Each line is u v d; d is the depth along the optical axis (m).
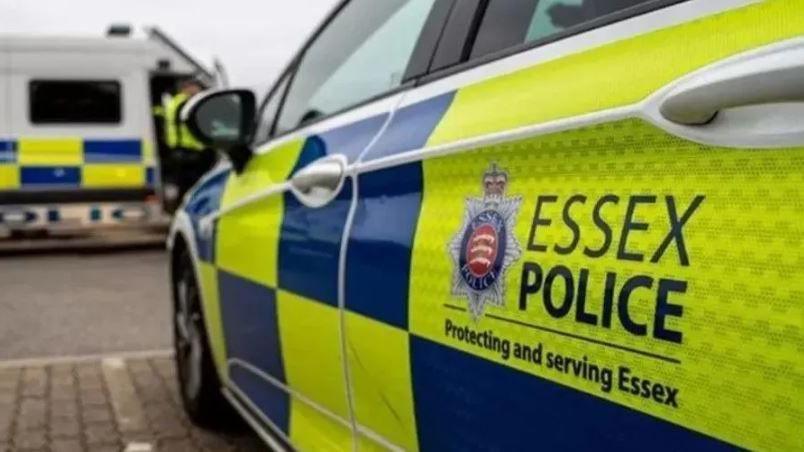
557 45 1.53
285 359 2.44
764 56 1.06
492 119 1.57
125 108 11.48
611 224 1.24
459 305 1.54
